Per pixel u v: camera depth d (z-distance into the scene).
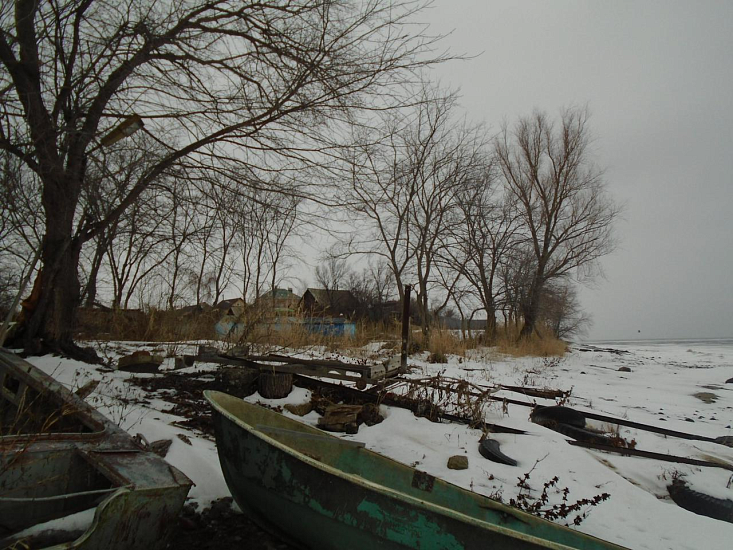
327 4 6.78
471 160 22.19
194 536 3.31
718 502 4.54
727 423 8.46
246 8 7.04
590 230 31.41
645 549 3.63
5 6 6.11
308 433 4.30
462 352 17.30
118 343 12.12
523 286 28.59
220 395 4.03
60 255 8.02
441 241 23.69
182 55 6.93
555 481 4.56
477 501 3.58
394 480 3.96
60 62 6.87
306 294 39.56
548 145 30.56
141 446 3.08
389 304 39.56
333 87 7.02
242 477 3.37
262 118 7.45
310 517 2.99
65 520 2.40
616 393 11.48
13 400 4.76
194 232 10.27
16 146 6.21
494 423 6.48
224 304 22.64
